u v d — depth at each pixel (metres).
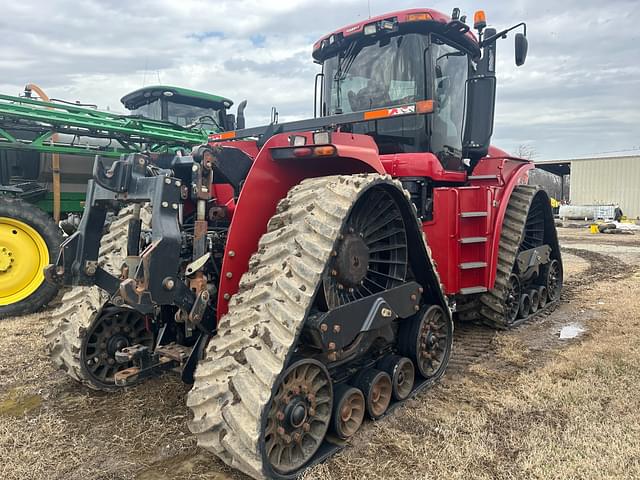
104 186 2.90
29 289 6.46
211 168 3.07
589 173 37.69
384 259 3.69
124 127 7.76
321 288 2.91
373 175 3.21
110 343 3.74
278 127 4.36
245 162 3.34
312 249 2.79
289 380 2.72
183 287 2.85
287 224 2.98
